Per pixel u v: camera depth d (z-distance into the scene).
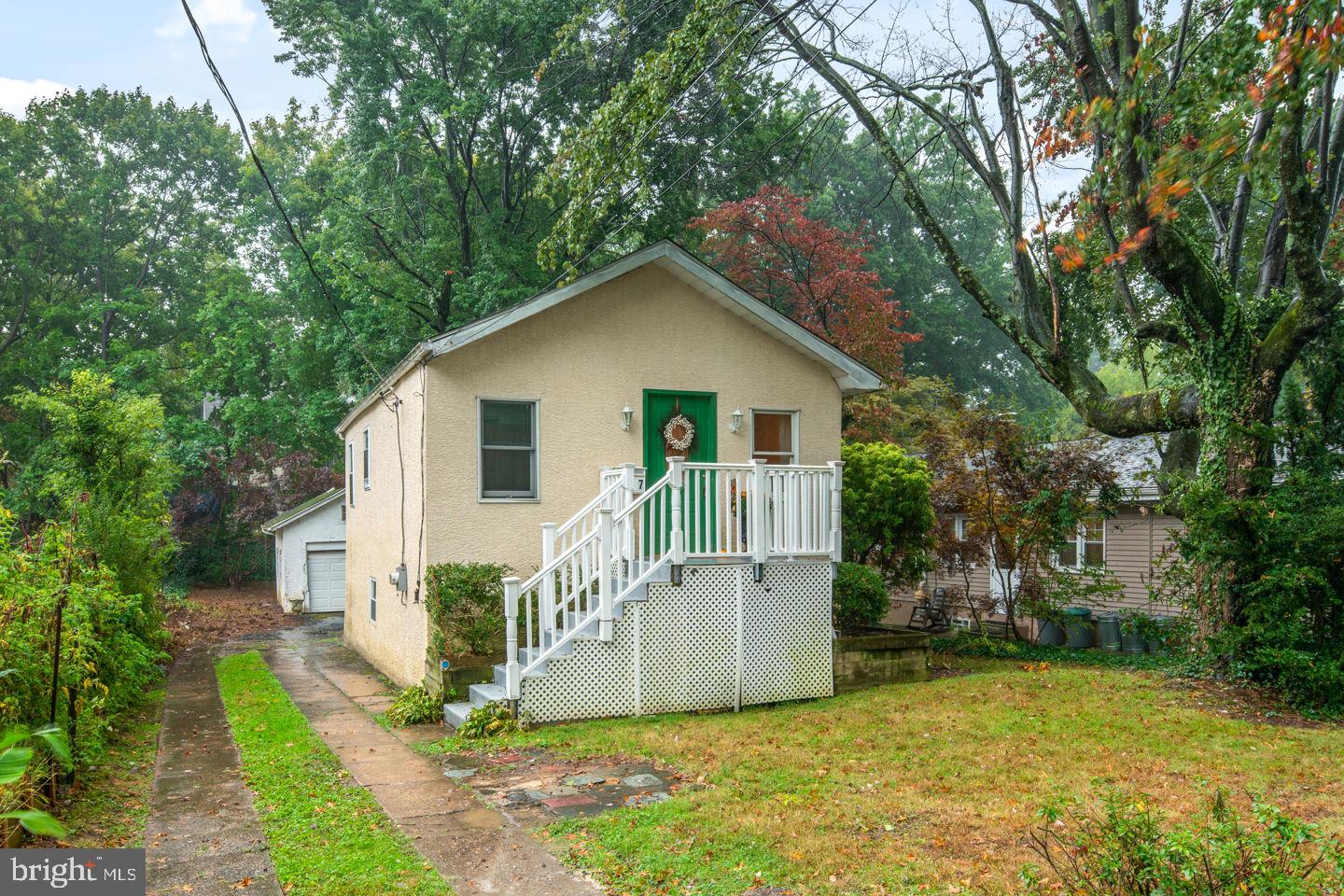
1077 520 15.06
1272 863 3.87
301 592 26.17
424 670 11.84
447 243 26.47
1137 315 11.64
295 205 33.69
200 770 8.00
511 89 23.92
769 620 10.93
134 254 39.56
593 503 10.84
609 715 10.12
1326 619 9.93
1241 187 11.82
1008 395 39.16
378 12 23.88
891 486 14.87
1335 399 11.66
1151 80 10.00
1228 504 9.98
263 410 32.47
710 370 13.21
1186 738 8.53
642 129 12.65
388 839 6.01
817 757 8.04
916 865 5.30
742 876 5.22
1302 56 6.46
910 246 35.50
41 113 36.16
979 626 16.25
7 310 35.38
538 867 5.50
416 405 12.25
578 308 12.48
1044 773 7.38
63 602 7.29
